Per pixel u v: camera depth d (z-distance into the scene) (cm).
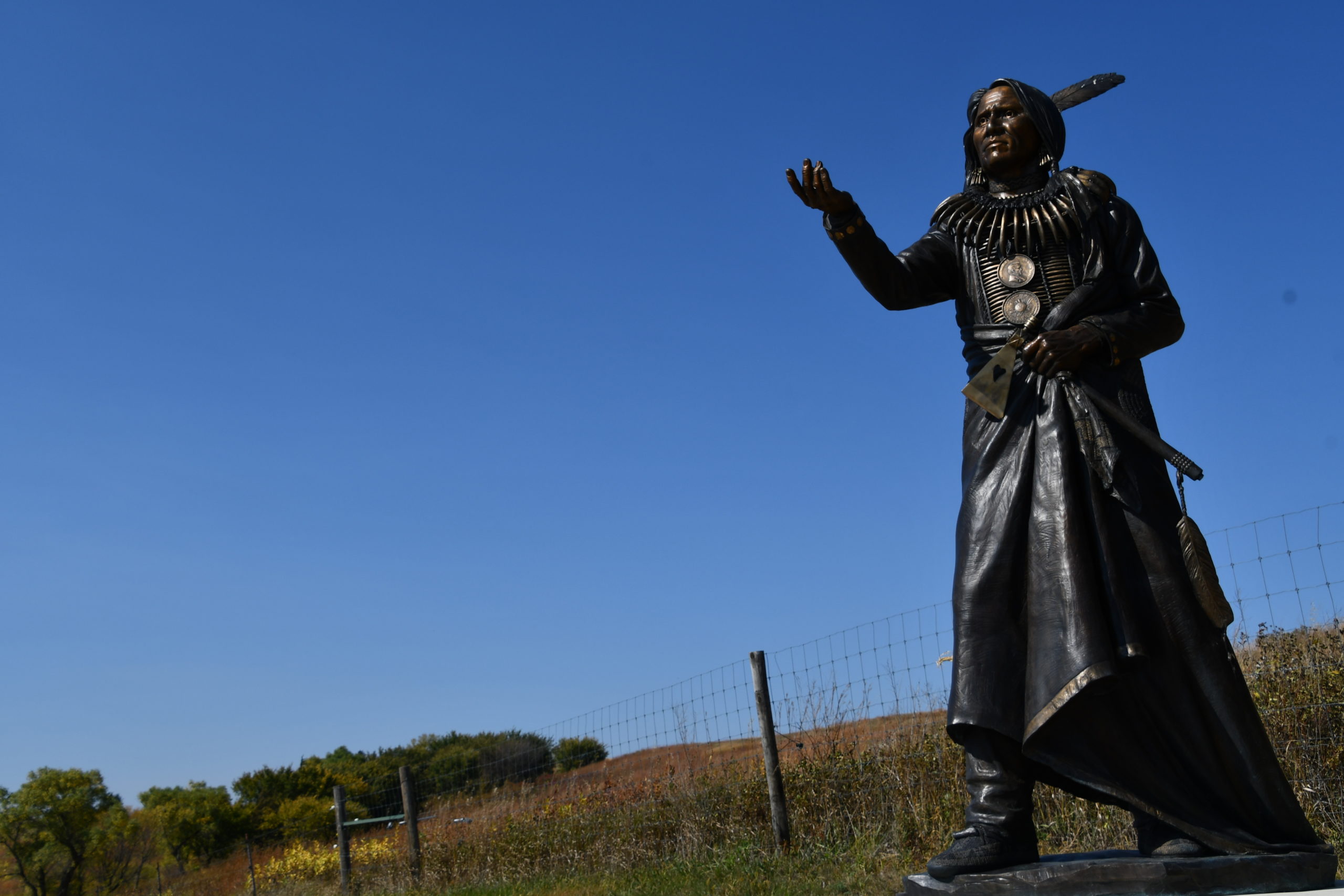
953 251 429
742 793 1027
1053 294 403
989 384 394
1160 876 325
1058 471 378
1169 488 383
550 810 1300
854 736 962
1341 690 689
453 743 4569
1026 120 419
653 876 958
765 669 980
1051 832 764
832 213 409
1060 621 365
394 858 1526
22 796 3244
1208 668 365
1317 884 337
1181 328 400
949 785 884
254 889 1917
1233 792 363
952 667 383
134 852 3362
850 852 873
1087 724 366
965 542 391
